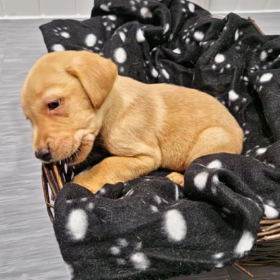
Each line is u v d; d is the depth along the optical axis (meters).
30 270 0.47
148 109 0.45
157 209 0.33
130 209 0.32
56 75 0.35
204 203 0.33
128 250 0.31
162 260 0.30
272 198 0.37
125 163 0.43
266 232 0.32
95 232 0.31
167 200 0.36
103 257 0.31
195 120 0.46
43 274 0.47
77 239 0.31
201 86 0.60
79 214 0.31
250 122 0.55
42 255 0.49
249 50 0.64
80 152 0.37
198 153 0.46
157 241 0.31
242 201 0.31
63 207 0.32
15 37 0.94
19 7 1.00
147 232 0.31
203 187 0.33
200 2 1.02
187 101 0.47
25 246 0.50
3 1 0.98
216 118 0.46
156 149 0.45
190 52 0.65
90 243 0.31
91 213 0.31
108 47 0.61
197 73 0.60
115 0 0.69
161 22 0.67
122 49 0.60
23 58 0.87
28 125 0.70
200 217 0.32
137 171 0.44
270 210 0.35
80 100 0.36
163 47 0.68
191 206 0.32
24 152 0.65
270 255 0.40
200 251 0.31
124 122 0.43
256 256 0.39
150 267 0.31
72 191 0.34
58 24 0.65
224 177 0.33
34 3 1.00
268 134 0.53
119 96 0.42
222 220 0.33
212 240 0.31
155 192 0.36
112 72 0.37
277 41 0.60
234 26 0.62
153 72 0.64
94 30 0.67
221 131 0.45
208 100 0.48
